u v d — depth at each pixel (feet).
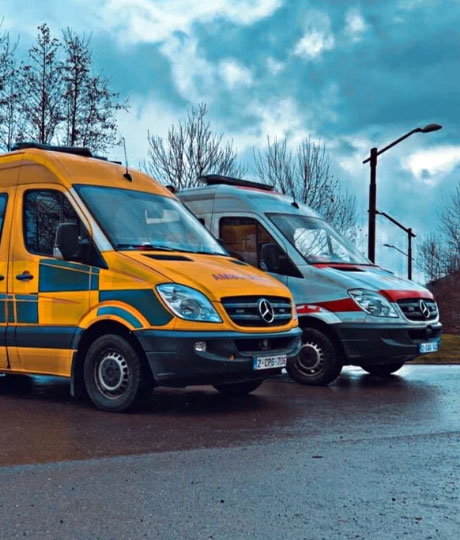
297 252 34.01
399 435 21.44
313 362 32.89
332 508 14.57
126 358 24.47
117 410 24.64
